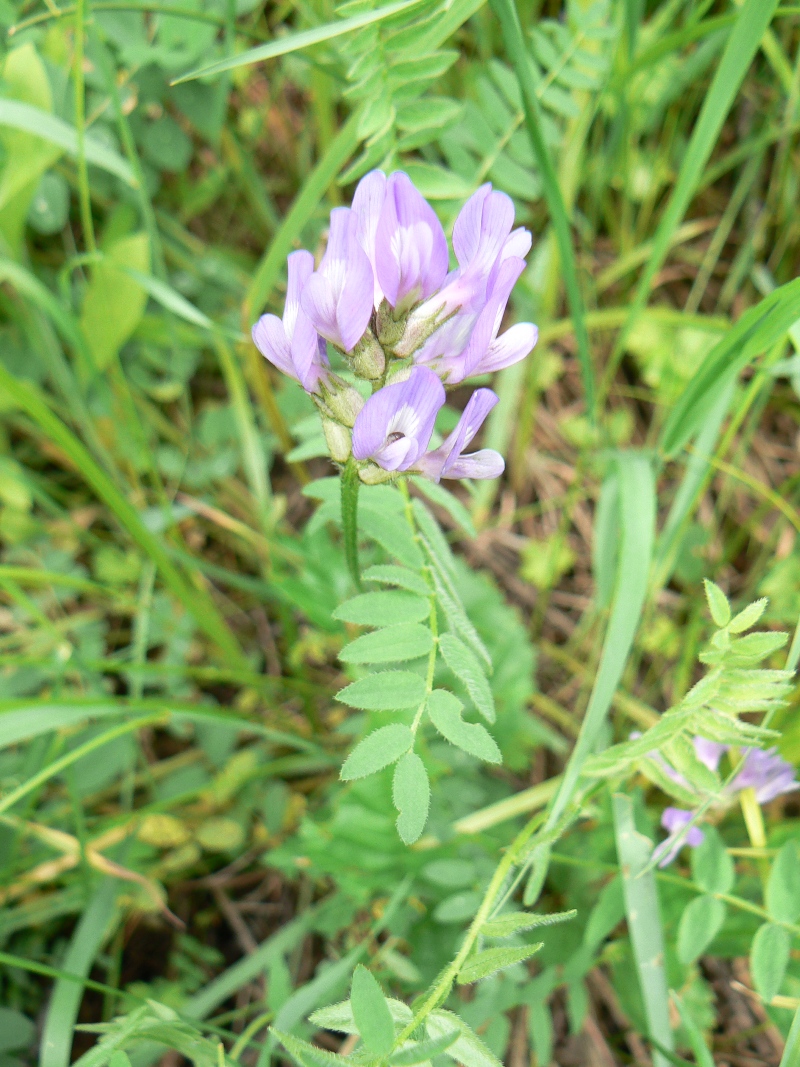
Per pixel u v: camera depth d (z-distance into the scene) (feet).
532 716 0.72
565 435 0.87
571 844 0.62
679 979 0.57
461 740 0.37
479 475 0.40
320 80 0.68
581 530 0.87
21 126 0.53
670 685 0.78
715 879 0.47
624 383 0.89
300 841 0.63
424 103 0.48
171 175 0.81
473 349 0.37
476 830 0.60
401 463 0.37
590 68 0.60
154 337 0.78
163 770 0.72
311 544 0.71
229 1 0.58
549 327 0.77
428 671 0.38
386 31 0.44
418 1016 0.34
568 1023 0.64
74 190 0.77
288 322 0.39
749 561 0.84
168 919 0.68
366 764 0.36
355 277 0.35
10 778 0.62
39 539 0.78
